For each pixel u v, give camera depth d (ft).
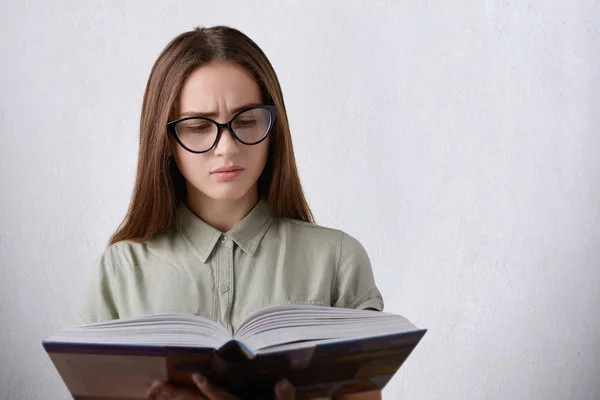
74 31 5.89
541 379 6.32
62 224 6.05
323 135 5.90
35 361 6.16
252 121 3.23
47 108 5.94
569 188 6.12
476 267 6.13
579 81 6.01
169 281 3.51
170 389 2.57
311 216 3.87
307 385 2.60
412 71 5.90
